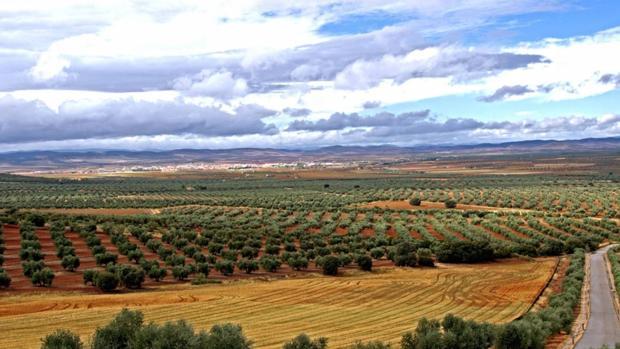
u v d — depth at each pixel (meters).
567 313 72.19
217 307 76.31
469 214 196.50
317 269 112.81
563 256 142.88
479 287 98.12
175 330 42.00
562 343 62.66
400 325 69.56
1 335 57.75
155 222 158.50
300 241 137.75
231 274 104.12
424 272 114.44
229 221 170.00
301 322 70.06
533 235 157.75
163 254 111.75
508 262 130.25
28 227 128.75
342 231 163.25
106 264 101.56
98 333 43.34
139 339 41.62
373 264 122.19
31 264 89.31
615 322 75.31
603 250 149.12
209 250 120.88
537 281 104.75
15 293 79.25
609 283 105.44
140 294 82.56
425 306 82.06
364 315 75.19
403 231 156.62
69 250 106.25
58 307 71.38
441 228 162.25
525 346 53.94
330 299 85.00
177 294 83.62
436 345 49.78
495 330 54.97
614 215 198.62
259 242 129.62
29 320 64.12
